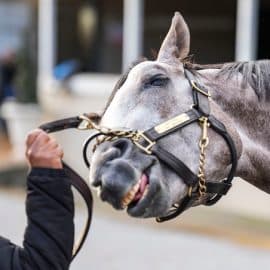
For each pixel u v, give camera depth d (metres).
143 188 3.84
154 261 10.34
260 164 4.39
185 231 12.05
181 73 4.16
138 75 4.07
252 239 11.57
